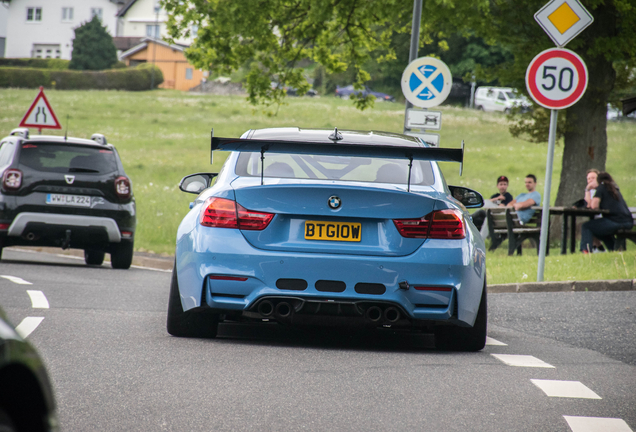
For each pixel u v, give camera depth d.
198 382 16.19
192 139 166.38
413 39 53.47
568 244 60.97
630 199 101.25
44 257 50.12
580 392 16.48
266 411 14.16
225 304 19.39
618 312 28.50
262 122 195.75
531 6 62.75
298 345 21.09
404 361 19.19
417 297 19.20
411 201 19.42
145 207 74.12
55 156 42.72
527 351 21.38
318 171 20.75
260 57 76.62
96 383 15.83
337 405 14.73
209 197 20.12
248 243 19.38
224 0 70.00
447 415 14.31
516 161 142.38
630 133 173.62
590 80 65.19
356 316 19.27
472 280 19.64
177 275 20.27
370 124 194.00
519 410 14.82
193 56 75.06
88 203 42.19
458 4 61.94
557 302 31.22
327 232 19.36
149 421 13.31
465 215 20.44
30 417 7.01
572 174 65.62
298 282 19.14
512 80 66.12
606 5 63.69
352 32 76.25
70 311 25.58
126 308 27.06
